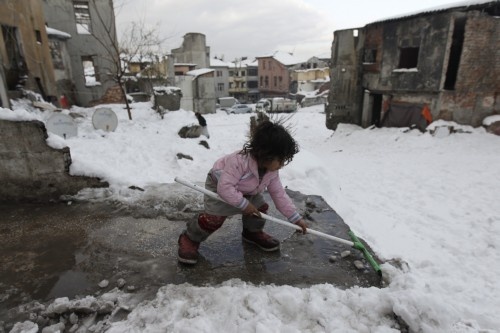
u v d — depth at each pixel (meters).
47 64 15.96
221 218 2.46
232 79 60.12
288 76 54.47
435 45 13.74
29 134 3.55
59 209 3.55
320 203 3.80
